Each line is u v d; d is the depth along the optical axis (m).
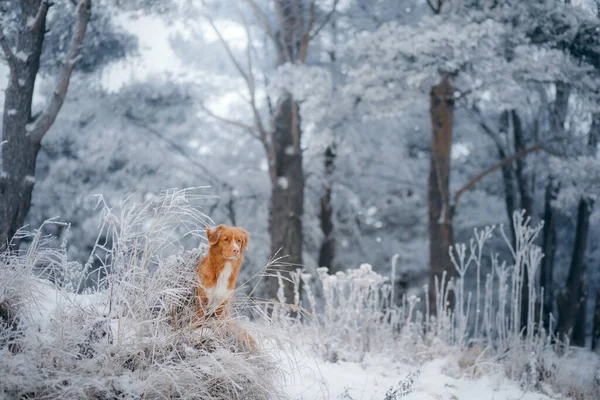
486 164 16.31
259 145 16.41
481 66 10.29
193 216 4.09
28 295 3.79
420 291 16.02
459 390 5.04
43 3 7.61
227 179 15.77
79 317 3.73
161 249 4.12
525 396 5.03
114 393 3.36
